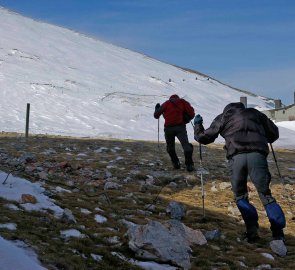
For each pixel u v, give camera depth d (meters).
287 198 10.42
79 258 4.81
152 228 5.63
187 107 12.62
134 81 93.88
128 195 8.95
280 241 6.48
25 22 122.62
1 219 5.48
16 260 3.99
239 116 6.77
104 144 19.52
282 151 26.27
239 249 6.43
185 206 8.81
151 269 5.15
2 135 24.28
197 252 6.02
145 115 58.06
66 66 89.56
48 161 12.55
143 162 13.77
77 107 56.34
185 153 12.52
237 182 6.71
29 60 84.25
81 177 10.48
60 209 6.72
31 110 50.28
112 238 5.83
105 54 117.62
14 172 9.03
